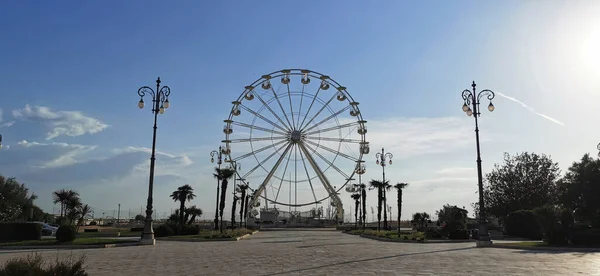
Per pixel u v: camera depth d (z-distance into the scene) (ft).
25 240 142.72
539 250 105.91
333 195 292.61
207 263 76.59
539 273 61.16
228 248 116.47
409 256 89.81
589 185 163.84
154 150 132.46
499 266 70.13
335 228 360.28
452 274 60.49
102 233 220.43
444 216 294.25
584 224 150.20
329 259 83.76
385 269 67.00
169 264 74.90
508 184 240.53
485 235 122.31
